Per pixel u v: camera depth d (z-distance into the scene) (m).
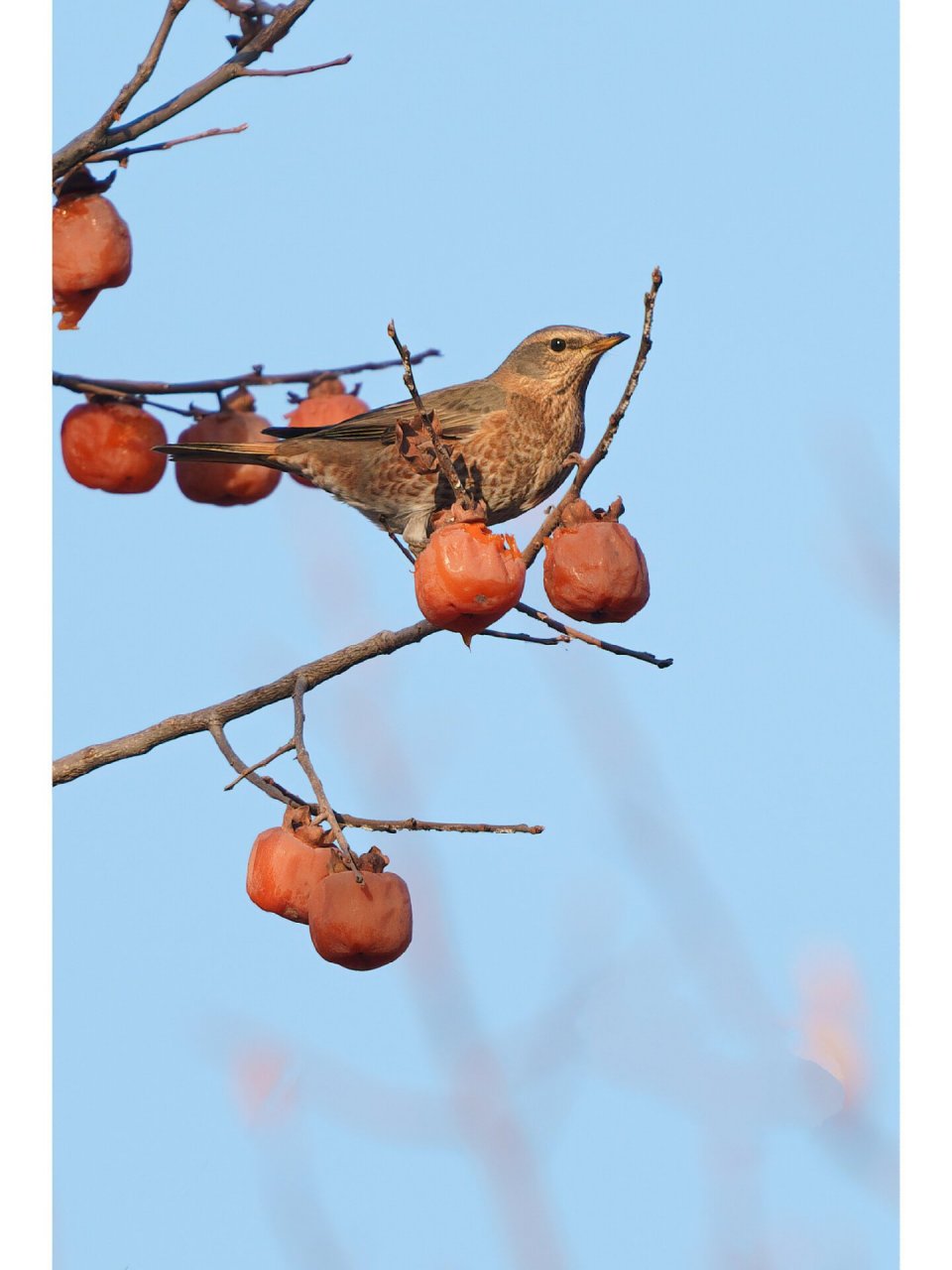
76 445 11.10
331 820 8.00
